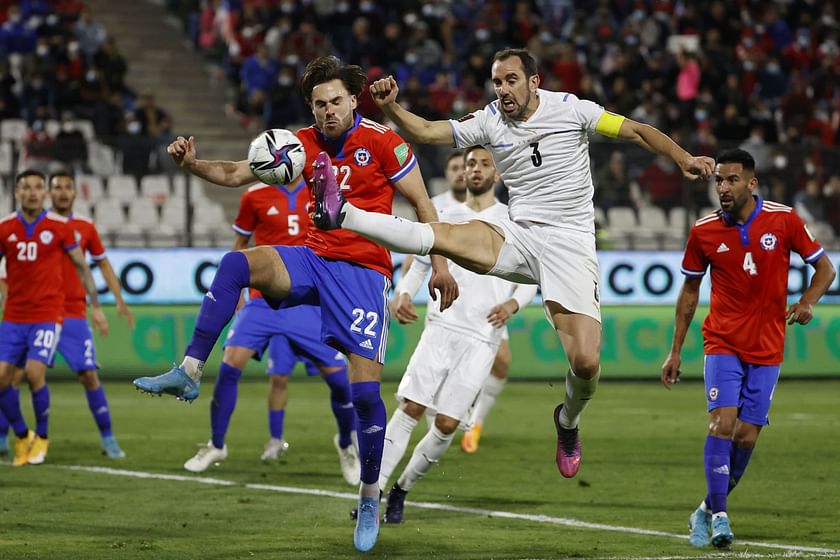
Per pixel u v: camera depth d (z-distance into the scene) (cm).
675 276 6812
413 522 2728
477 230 2431
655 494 3161
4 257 3712
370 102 7862
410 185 2436
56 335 3728
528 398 6006
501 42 9044
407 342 6531
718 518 2388
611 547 2397
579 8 9944
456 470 3622
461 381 2892
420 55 8669
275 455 3791
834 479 3431
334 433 4572
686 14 9681
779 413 5338
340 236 2394
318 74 2375
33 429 4634
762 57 9275
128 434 4534
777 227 2505
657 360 6769
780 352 2538
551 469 3644
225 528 2597
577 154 2500
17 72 8212
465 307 2956
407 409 2820
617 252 6731
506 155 2512
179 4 9319
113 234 6431
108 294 6378
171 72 8800
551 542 2455
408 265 3350
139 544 2394
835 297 6981
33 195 3706
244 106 8275
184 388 2270
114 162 6462
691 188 6894
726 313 2525
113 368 6372
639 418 5119
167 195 6512
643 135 2442
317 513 2808
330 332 2397
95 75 7831
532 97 2481
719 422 2464
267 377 6788
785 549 2377
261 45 8294
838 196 6981
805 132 8569
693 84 8881
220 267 2339
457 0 9419
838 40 10075
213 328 2305
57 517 2723
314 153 2420
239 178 2467
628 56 9044
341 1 8788
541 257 2484
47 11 8481
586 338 2467
